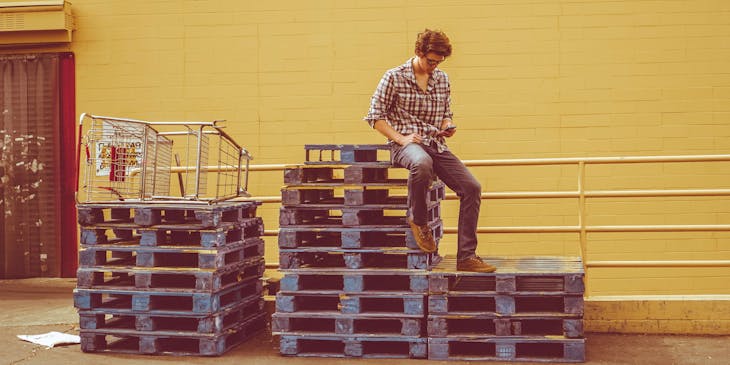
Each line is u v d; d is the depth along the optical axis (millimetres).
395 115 6754
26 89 10703
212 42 10359
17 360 6691
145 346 6848
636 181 9844
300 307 6938
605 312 7516
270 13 10281
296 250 6773
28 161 10742
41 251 10758
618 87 9859
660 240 9820
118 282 7129
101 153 7367
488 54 9992
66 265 10734
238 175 7648
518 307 6801
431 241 6523
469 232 6668
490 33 9984
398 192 10242
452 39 10016
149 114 10453
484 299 7148
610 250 9891
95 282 7004
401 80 6664
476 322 7125
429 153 6699
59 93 10656
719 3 9742
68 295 9680
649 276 9820
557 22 9914
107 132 7469
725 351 6848
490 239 10047
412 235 6637
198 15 10383
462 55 10008
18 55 10711
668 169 9812
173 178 10336
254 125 10305
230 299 7336
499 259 7375
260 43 10305
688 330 7434
